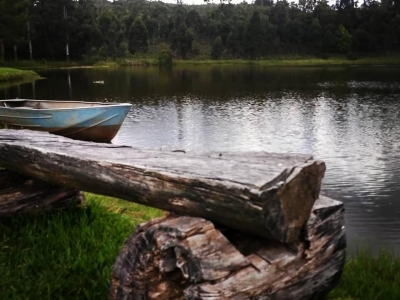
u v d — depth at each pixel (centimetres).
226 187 231
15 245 381
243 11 8006
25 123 1072
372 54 6731
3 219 418
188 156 300
